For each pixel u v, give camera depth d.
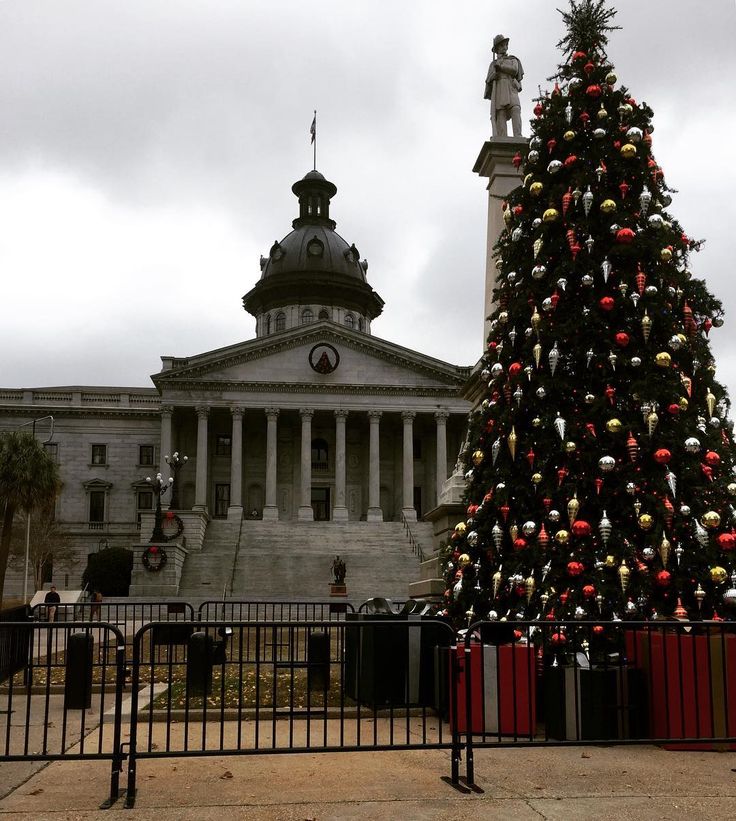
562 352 11.15
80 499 78.56
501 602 11.11
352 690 12.41
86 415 80.00
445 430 75.75
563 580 10.27
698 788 7.20
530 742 7.68
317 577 57.31
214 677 14.66
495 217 18.56
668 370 10.72
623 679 9.21
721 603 9.78
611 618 9.80
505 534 11.27
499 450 11.54
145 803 6.74
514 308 11.84
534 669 9.50
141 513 61.25
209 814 6.41
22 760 7.16
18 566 73.62
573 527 10.21
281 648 18.17
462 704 9.63
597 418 10.72
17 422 79.38
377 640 11.13
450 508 17.62
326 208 99.06
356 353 76.00
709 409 10.70
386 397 75.12
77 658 9.45
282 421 78.94
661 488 10.06
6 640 14.18
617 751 8.71
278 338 75.06
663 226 11.27
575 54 12.27
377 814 6.41
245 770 7.90
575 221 11.53
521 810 6.53
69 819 6.28
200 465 72.31
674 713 8.81
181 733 9.86
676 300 11.02
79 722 10.68
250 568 57.75
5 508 47.03
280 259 94.50
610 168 11.62
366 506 78.94
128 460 79.69
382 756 8.55
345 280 92.88
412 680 11.16
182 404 73.50
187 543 61.56
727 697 8.62
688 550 9.89
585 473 10.51
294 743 9.16
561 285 11.13
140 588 52.94
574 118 12.04
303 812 6.47
